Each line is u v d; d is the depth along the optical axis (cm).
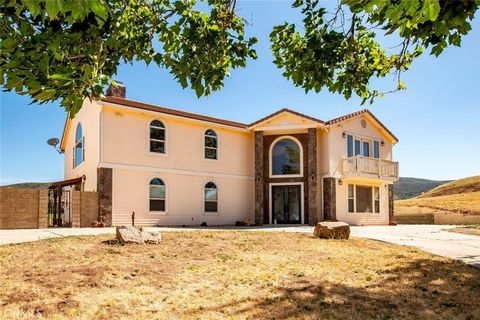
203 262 879
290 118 2391
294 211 2400
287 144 2469
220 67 525
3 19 304
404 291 686
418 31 444
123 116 1981
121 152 1953
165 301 617
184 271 795
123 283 700
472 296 668
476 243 1330
